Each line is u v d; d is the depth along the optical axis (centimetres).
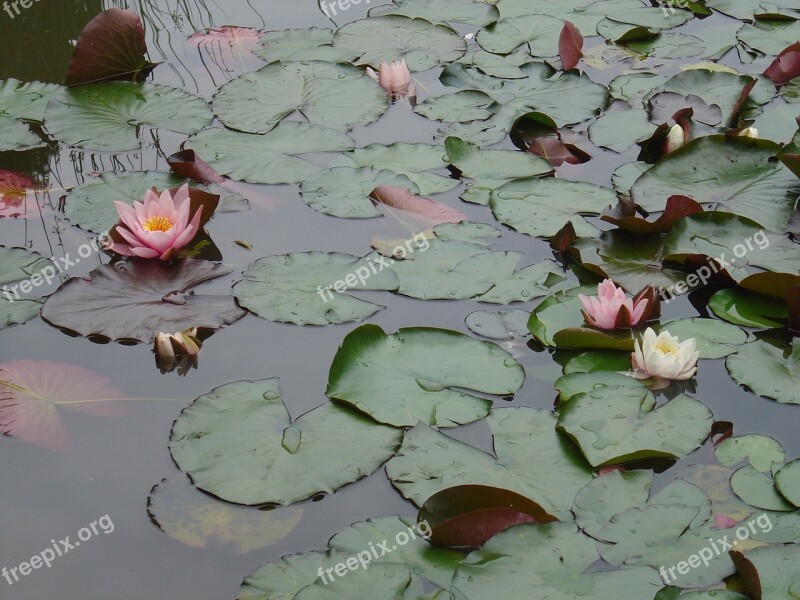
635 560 167
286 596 160
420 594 160
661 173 301
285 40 396
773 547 167
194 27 410
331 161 312
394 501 183
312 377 218
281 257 259
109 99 343
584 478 188
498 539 170
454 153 314
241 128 328
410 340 226
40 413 205
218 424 200
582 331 224
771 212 284
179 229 258
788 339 234
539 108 350
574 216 284
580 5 442
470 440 199
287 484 186
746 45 401
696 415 203
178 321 234
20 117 332
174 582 166
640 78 372
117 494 185
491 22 422
